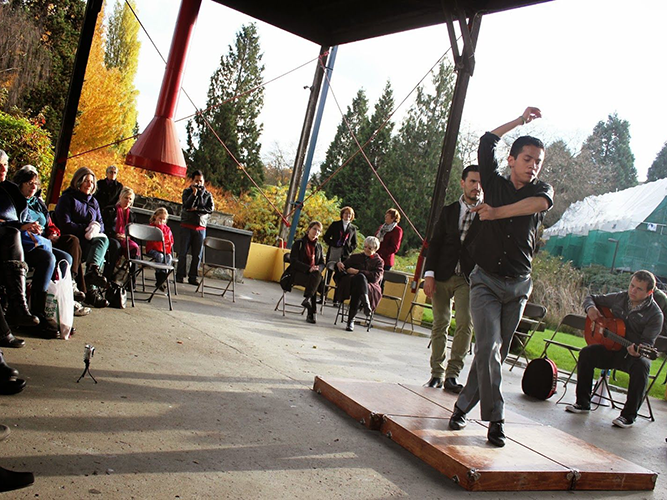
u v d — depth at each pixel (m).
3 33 18.62
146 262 6.56
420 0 8.44
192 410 3.45
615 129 21.88
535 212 3.21
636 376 5.34
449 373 4.80
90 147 20.86
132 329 5.28
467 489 2.99
